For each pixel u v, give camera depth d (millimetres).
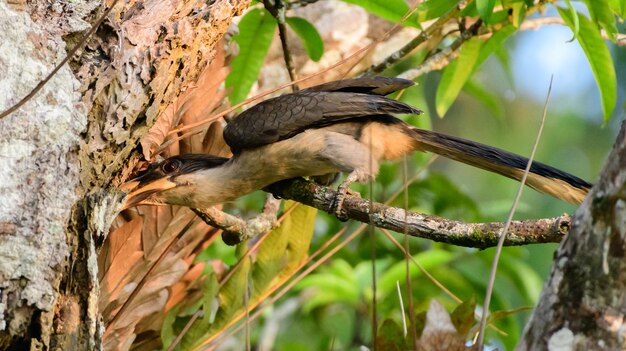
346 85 10133
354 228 14164
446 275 13102
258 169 9594
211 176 9406
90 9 7059
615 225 4895
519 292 13383
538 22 11797
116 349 8789
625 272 4871
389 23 14133
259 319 13570
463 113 19562
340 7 14039
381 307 12555
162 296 9148
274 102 9875
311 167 9656
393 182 13477
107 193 7312
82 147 6789
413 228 7855
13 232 6109
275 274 9414
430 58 11008
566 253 5082
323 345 13211
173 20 7660
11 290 6039
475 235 7559
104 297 8664
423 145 9898
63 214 6363
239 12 8320
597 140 19375
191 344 8898
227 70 9367
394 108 9531
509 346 12188
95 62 7023
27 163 6348
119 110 7102
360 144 9625
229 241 9406
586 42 10336
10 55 6527
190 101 9141
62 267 6301
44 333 6129
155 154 8906
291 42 13625
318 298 12664
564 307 5020
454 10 10570
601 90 10508
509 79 13859
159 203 9148
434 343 5777
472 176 19172
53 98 6602
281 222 9508
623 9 9641
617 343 4883
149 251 9047
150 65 7266
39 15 6879
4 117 6348
